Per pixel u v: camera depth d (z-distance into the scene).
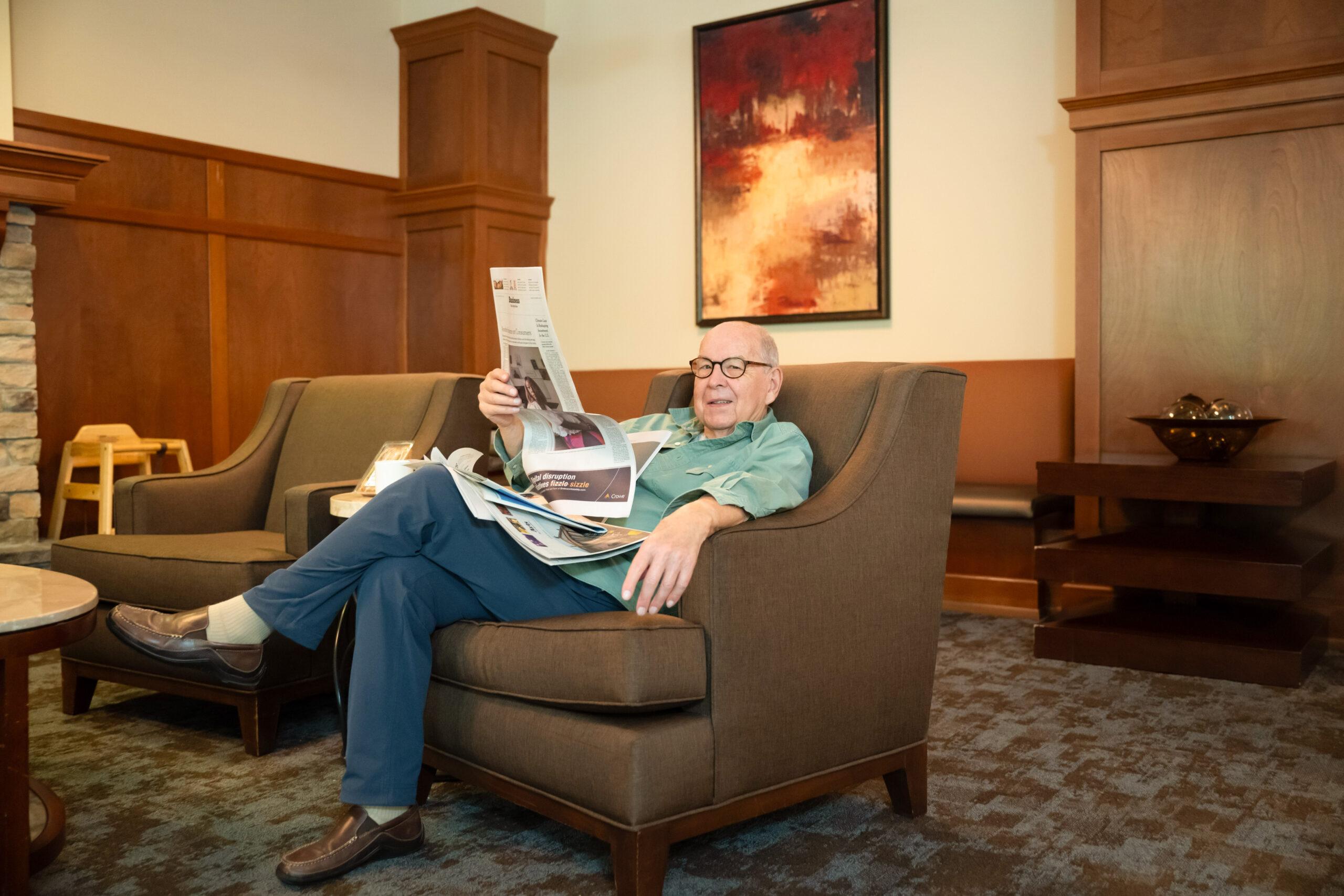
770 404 1.94
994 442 4.00
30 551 3.83
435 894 1.47
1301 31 3.10
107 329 4.32
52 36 4.09
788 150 4.61
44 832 1.53
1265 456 3.25
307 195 5.05
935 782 1.95
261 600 1.62
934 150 4.27
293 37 4.98
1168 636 2.83
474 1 5.12
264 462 2.88
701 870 1.55
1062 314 4.00
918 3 4.29
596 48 5.31
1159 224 3.38
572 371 5.42
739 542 1.47
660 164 5.10
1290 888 1.50
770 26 4.62
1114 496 2.95
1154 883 1.52
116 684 2.75
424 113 5.38
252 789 1.90
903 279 4.36
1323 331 3.14
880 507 1.67
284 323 4.97
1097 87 3.43
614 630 1.41
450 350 5.34
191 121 4.57
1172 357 3.38
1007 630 3.40
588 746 1.42
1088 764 2.06
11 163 3.63
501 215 5.29
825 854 1.62
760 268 4.71
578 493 1.76
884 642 1.69
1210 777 1.98
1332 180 3.11
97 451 3.95
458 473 1.61
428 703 1.70
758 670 1.50
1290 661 2.65
